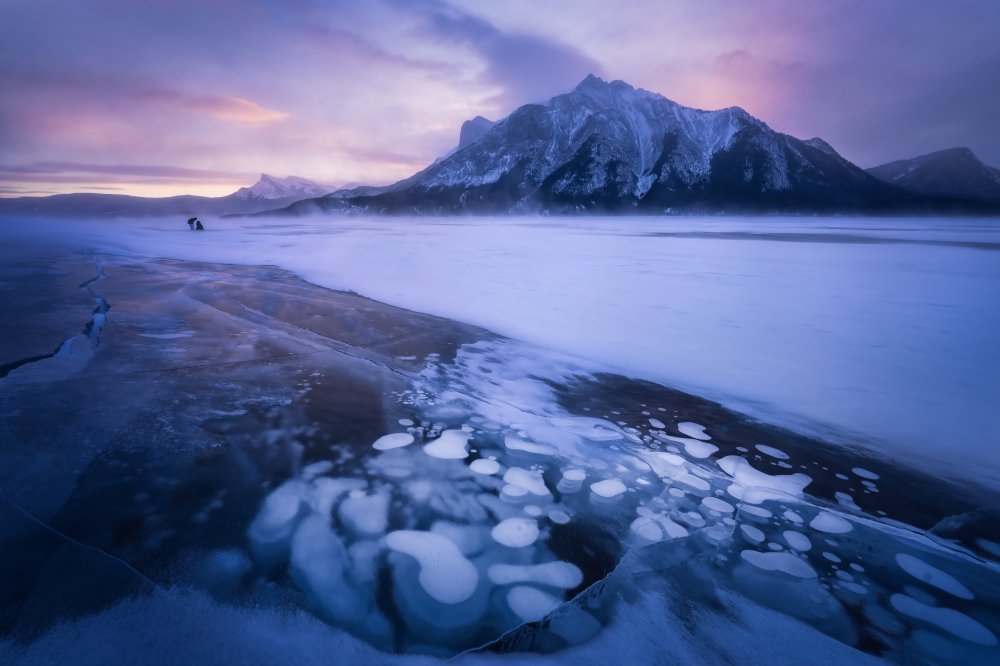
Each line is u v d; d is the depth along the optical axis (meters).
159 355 3.45
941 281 8.39
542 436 2.51
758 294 6.86
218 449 2.17
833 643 1.29
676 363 3.79
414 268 9.33
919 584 1.53
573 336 4.52
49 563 1.39
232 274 7.96
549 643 1.25
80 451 2.06
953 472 2.24
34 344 3.48
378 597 1.36
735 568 1.58
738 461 2.32
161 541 1.53
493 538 1.67
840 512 1.92
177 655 1.13
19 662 1.08
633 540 1.71
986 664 1.23
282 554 1.51
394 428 2.51
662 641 1.27
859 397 3.14
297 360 3.53
